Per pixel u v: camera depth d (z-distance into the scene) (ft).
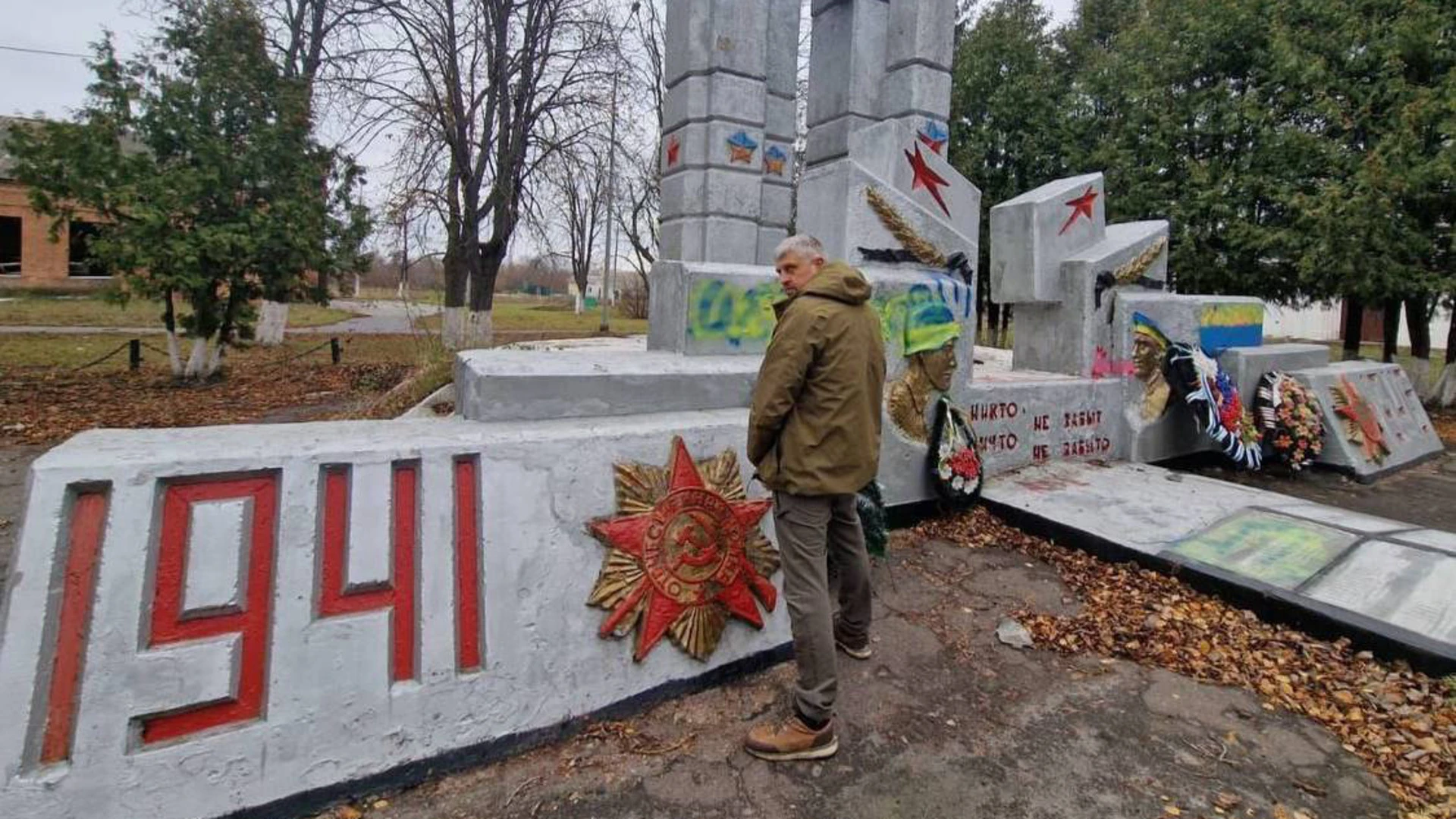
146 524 6.27
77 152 30.76
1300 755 8.23
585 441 8.56
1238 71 39.99
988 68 49.39
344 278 42.22
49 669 5.79
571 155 47.67
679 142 27.02
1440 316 55.62
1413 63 32.96
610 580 8.41
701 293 12.59
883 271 14.62
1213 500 15.37
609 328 76.38
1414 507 18.76
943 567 13.29
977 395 16.44
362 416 26.50
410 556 7.43
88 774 5.77
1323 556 12.32
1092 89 46.96
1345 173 33.94
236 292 35.55
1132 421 19.53
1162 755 8.19
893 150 15.64
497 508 7.85
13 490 17.56
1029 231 18.97
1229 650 10.48
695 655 8.96
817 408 7.60
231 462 6.72
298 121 35.96
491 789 7.23
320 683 6.75
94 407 28.50
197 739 6.21
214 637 6.40
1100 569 13.17
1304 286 38.27
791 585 7.90
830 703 7.79
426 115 45.78
